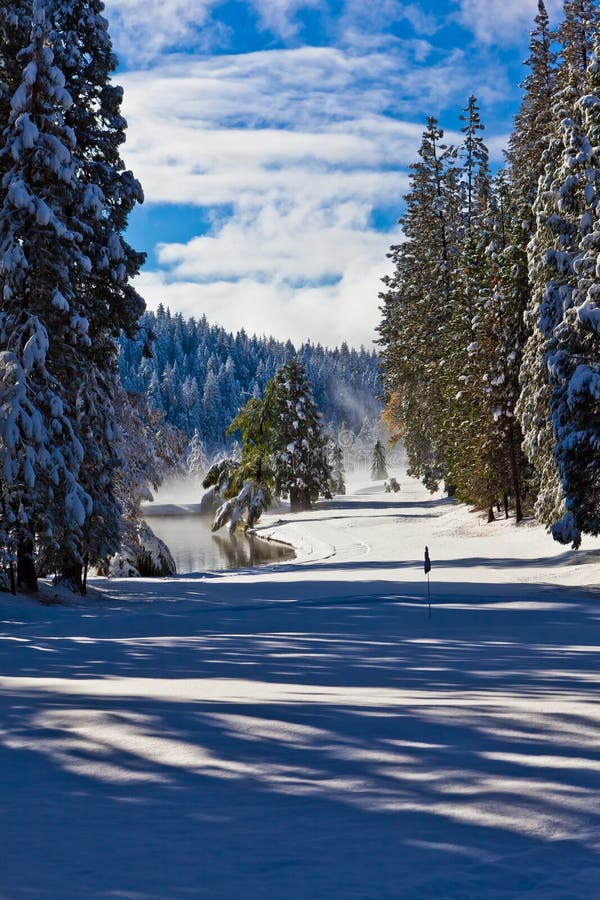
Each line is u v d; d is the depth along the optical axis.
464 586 24.06
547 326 28.91
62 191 23.55
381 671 8.92
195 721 5.09
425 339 64.62
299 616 17.53
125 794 3.68
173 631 15.19
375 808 3.34
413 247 66.81
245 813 3.34
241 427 74.94
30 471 21.55
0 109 24.59
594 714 5.10
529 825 3.03
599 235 25.84
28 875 2.67
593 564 27.39
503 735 4.58
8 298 22.59
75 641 13.30
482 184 64.06
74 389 24.52
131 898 2.44
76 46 25.53
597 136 26.53
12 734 4.96
